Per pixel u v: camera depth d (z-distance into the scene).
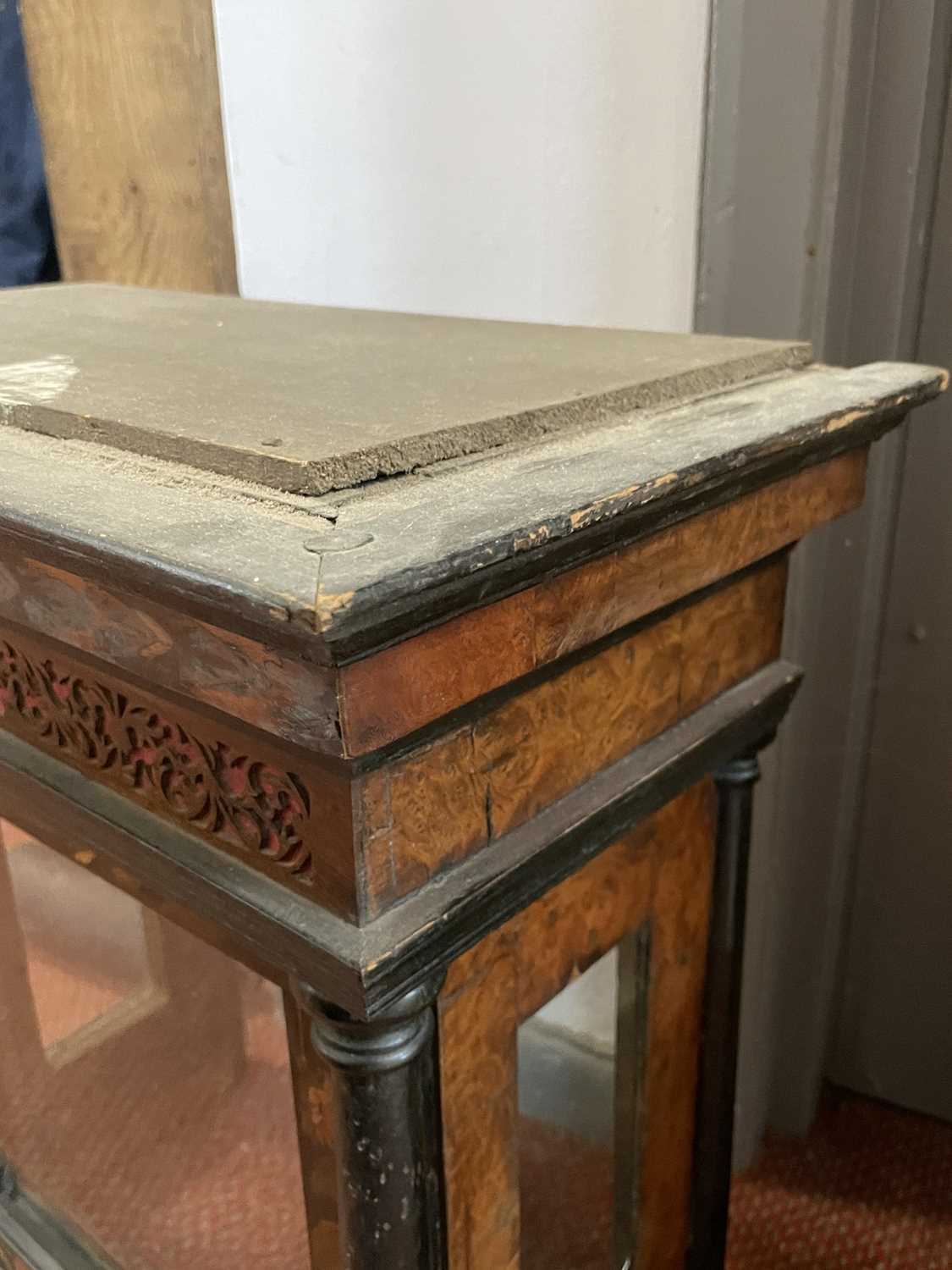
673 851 0.63
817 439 0.50
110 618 0.40
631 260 0.89
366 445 0.40
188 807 0.46
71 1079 0.78
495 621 0.39
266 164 1.06
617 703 0.52
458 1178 0.52
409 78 0.95
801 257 0.81
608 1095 0.71
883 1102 1.19
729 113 0.79
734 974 0.72
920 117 0.79
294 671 0.34
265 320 0.74
